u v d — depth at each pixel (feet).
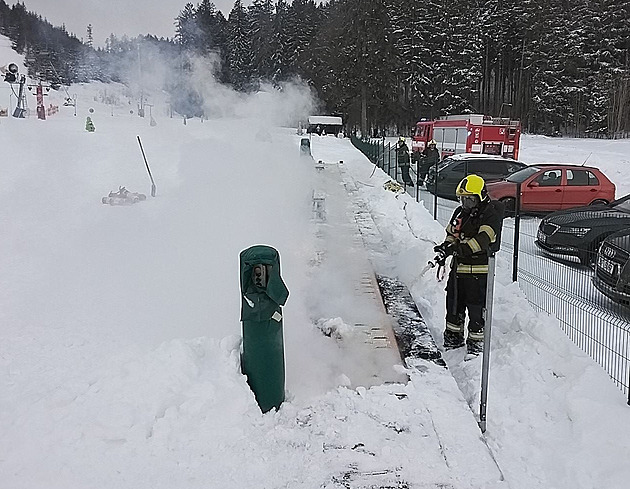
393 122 188.96
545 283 24.06
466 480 10.19
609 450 11.17
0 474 9.87
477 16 225.76
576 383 13.44
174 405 11.78
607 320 18.10
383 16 176.14
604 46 198.90
